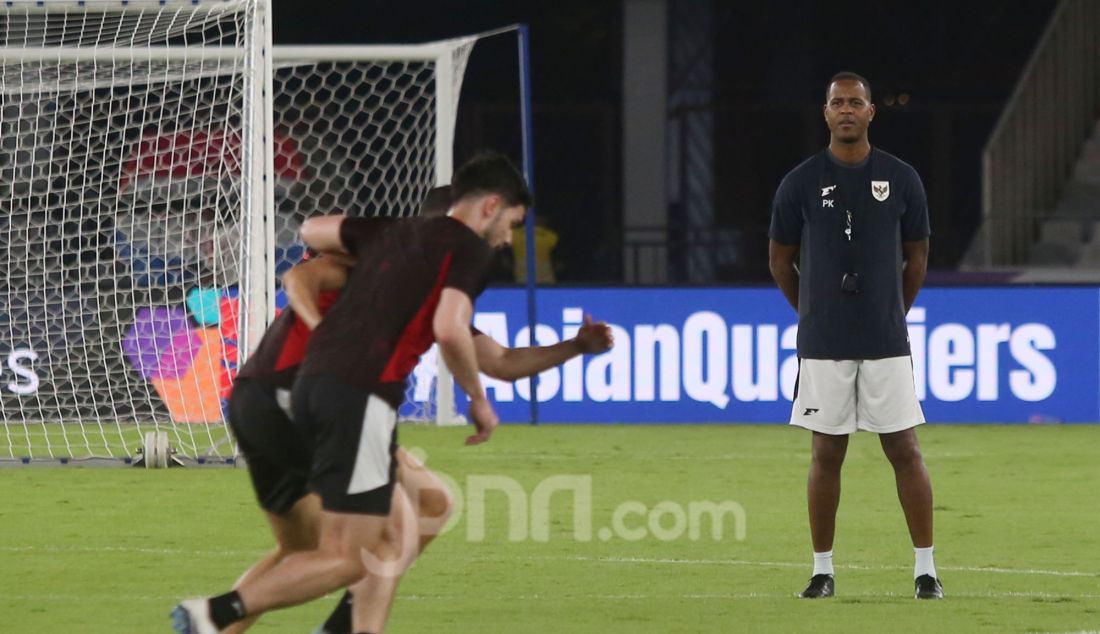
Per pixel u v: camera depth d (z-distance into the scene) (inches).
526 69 1700.3
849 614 795.4
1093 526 1108.5
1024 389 1828.2
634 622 776.9
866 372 826.2
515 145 3080.7
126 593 859.4
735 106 3016.7
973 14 3184.1
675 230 2987.2
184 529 1087.0
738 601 834.2
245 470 1396.4
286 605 609.9
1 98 1612.9
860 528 1096.8
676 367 1830.7
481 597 847.7
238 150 1660.9
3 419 1676.9
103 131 1781.5
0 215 1689.2
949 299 1828.2
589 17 3139.8
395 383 626.2
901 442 832.3
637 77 2807.6
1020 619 780.0
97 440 1625.2
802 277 840.9
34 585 883.4
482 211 642.2
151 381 1683.1
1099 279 2239.2
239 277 1381.6
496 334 1841.8
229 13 1429.6
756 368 1828.2
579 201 3093.0
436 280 623.5
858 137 820.0
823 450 839.1
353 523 617.6
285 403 656.4
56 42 1619.1
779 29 3115.2
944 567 946.1
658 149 2815.0
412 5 3149.6
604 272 2923.2
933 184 3147.1
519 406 1836.9
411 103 1788.9
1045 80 2566.4
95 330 1657.2
